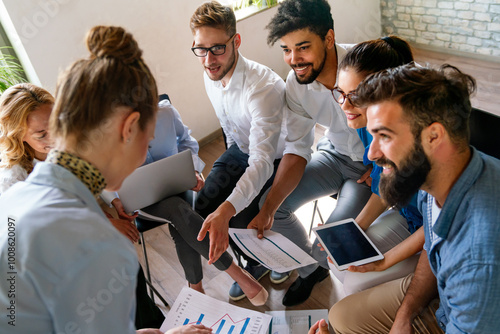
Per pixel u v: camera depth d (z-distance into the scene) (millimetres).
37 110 1424
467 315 885
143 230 1786
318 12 1433
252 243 1503
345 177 1879
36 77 2225
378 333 1307
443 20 3629
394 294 1315
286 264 1434
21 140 1457
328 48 1542
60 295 717
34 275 699
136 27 2449
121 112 729
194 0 2641
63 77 733
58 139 750
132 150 793
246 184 1540
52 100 1481
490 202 839
